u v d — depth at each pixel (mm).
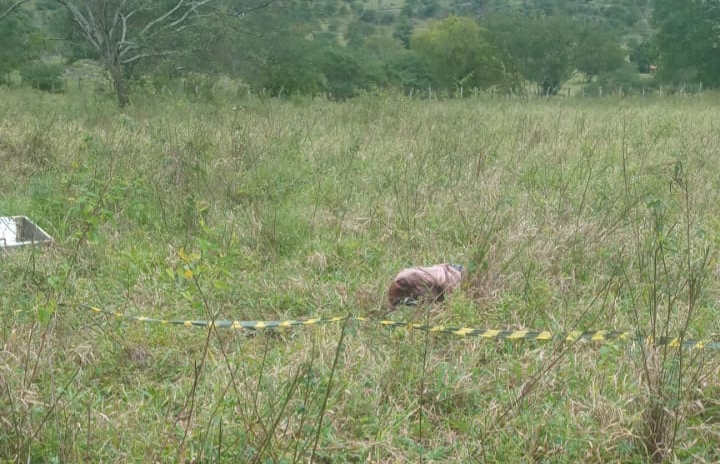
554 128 13078
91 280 6156
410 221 7559
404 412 4578
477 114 14914
